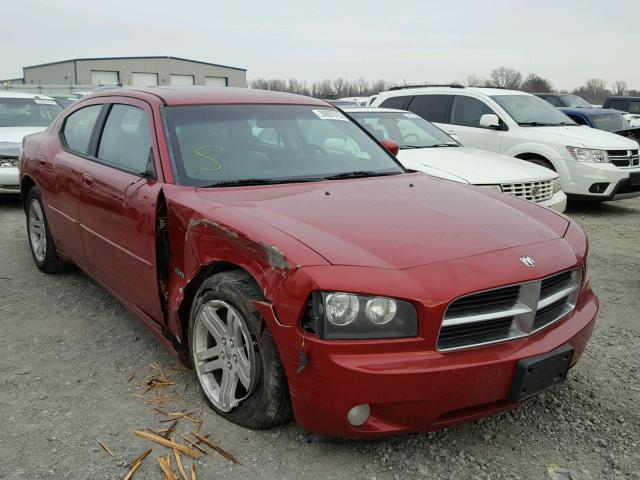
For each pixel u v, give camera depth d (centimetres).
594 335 412
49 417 297
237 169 347
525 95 990
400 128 787
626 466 267
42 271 527
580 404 318
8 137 859
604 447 281
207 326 294
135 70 6284
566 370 270
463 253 259
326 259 243
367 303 234
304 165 372
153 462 263
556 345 262
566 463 269
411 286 238
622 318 445
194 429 286
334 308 233
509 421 301
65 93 4116
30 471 255
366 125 766
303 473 257
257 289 265
